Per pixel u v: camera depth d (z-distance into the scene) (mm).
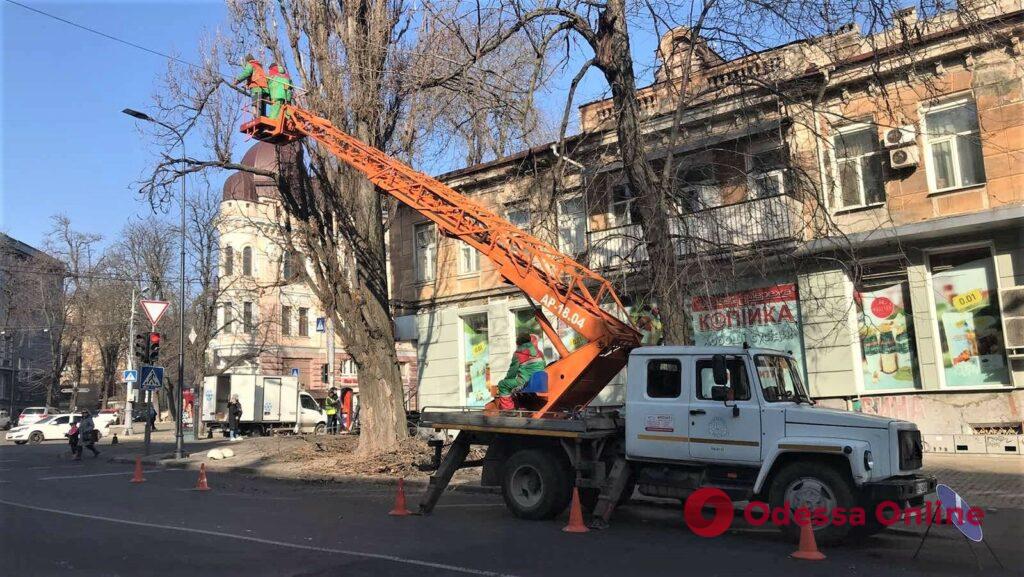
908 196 14711
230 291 42906
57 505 11688
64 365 49344
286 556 7371
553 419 9594
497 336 20656
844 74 15211
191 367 38844
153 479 16359
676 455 8875
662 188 11773
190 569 6793
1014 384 13508
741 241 15227
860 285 15352
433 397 22234
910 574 6664
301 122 14273
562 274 11398
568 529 8883
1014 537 8242
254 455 20047
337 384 51312
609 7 12125
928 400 14344
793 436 8164
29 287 46969
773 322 16047
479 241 11961
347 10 16359
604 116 17609
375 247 17141
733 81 12742
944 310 14461
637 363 9359
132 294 41219
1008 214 13359
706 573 6637
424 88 15156
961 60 14133
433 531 8898
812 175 15242
